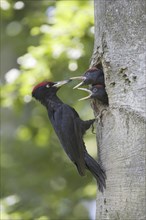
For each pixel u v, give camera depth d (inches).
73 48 558.9
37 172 732.7
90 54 558.6
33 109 750.5
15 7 618.8
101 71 397.7
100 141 374.0
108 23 381.7
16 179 724.7
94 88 390.0
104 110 374.6
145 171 345.1
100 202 365.1
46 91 432.5
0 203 645.3
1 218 624.4
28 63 564.1
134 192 344.2
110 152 361.1
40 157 737.0
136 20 372.8
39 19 609.3
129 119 357.4
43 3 658.8
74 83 583.5
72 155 389.4
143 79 361.4
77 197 684.1
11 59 800.9
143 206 340.2
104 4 386.3
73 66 559.8
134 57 367.6
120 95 366.0
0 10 612.4
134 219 341.7
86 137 693.3
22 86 569.6
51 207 667.4
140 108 357.1
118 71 370.3
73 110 412.2
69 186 711.7
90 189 684.1
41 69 566.3
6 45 793.6
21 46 732.7
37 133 700.0
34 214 643.5
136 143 351.6
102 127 373.1
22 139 732.0
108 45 378.9
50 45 559.8
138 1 374.6
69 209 677.3
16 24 723.4
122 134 357.7
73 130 396.2
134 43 370.0
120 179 350.3
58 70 581.6
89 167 369.4
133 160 349.4
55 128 408.5
